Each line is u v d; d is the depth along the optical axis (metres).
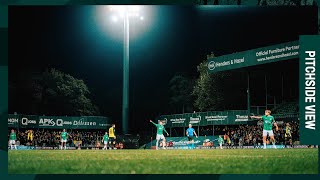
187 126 32.03
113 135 24.17
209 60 31.53
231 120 29.69
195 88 40.47
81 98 43.50
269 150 16.88
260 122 27.92
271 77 35.97
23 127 31.06
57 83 42.41
